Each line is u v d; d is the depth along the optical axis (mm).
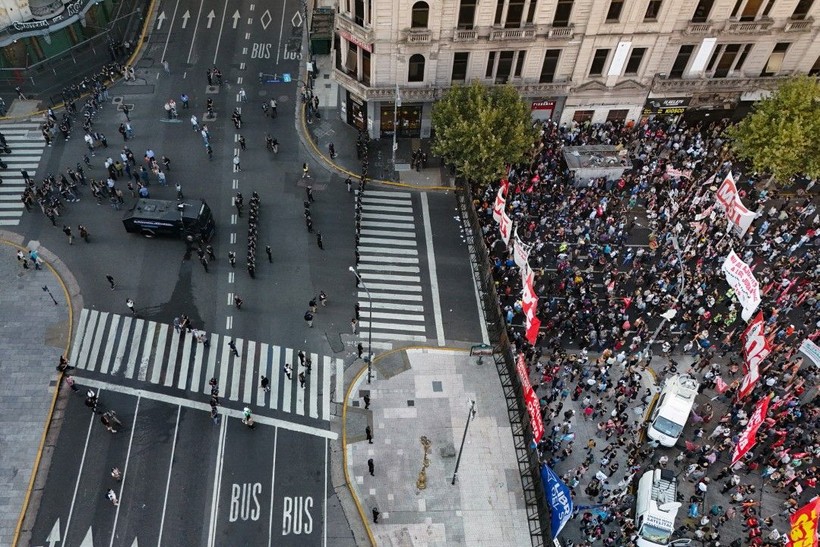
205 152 58438
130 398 43375
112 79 64000
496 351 46500
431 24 52281
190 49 67750
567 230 52812
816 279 50781
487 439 42781
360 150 59094
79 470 40188
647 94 59594
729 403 45188
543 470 38531
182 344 46125
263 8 72688
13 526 38031
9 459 40469
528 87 57312
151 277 49531
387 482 40750
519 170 57156
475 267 51781
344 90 59438
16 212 52875
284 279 50062
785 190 58469
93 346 45688
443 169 58938
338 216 54562
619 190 56469
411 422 43312
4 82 62375
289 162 58312
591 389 44344
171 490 39688
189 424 42406
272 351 46125
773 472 41188
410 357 46438
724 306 49469
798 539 33875
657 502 38344
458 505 40000
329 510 39562
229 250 51500
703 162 58938
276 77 65625
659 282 49281
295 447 41875
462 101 52969
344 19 53312
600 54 56469
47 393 43375
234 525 38625
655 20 53812
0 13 58438
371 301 49188
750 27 54750
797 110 51375
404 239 53281
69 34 63625
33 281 48844
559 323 47406
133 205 53719
